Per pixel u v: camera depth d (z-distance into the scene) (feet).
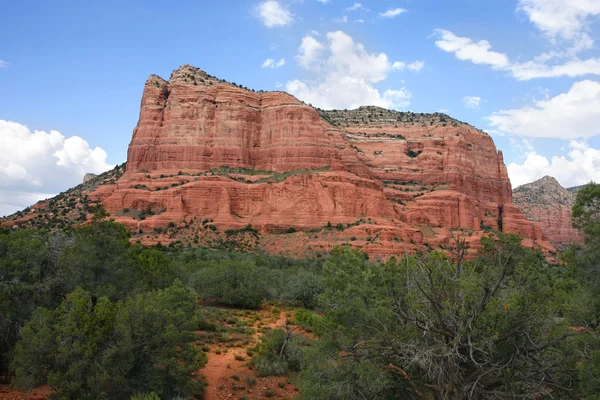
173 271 152.56
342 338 59.88
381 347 56.34
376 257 318.24
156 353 66.69
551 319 55.52
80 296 67.56
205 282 168.86
